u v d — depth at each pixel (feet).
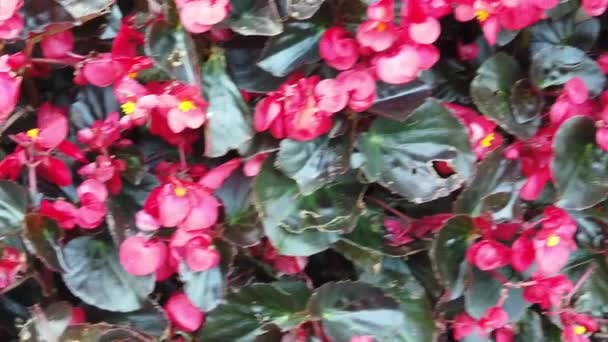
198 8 1.51
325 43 1.58
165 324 1.77
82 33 1.66
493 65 1.73
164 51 1.55
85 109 1.73
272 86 1.65
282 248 1.70
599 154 1.72
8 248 1.68
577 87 1.68
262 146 1.65
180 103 1.56
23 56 1.59
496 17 1.60
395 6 1.62
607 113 1.66
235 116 1.64
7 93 1.54
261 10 1.56
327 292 1.73
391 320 1.76
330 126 1.63
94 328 1.69
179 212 1.62
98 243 1.74
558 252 1.69
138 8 1.65
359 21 1.62
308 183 1.64
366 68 1.62
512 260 1.72
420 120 1.70
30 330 1.68
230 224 1.73
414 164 1.69
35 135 1.63
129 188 1.74
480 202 1.72
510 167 1.75
